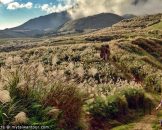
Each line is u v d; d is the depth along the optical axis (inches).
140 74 1273.4
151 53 2075.5
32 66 387.2
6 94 302.0
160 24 6998.0
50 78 398.0
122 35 5007.4
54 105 378.0
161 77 1127.0
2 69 369.1
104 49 1390.3
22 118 309.4
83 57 1453.0
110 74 1141.1
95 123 514.3
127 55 1588.3
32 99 353.1
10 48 5477.4
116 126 545.6
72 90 405.7
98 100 571.2
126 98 669.9
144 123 580.7
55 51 1676.9
